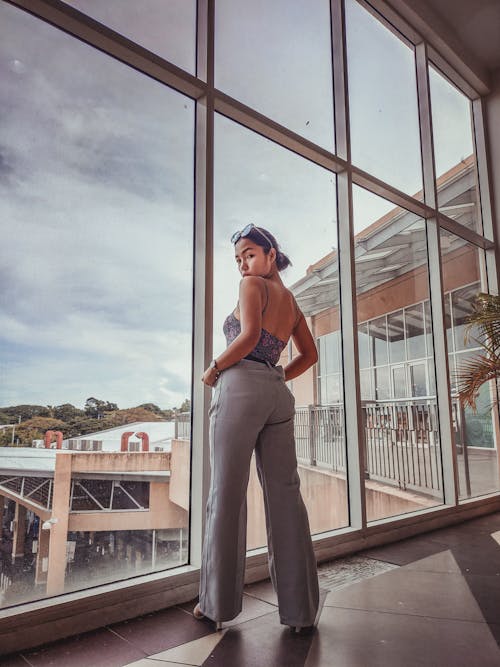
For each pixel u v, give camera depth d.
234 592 1.65
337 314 3.15
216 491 1.67
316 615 1.80
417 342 3.78
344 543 2.68
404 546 2.88
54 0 1.96
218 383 1.73
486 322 3.60
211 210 2.35
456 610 1.85
